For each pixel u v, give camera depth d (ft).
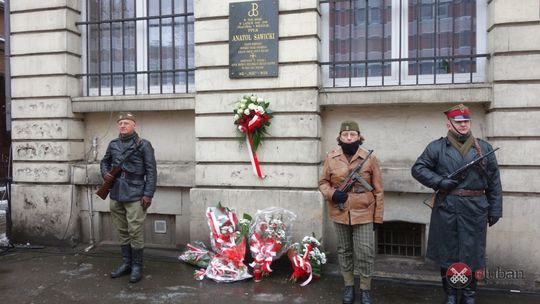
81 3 20.11
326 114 16.92
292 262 15.28
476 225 11.96
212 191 17.24
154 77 19.52
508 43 14.47
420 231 16.31
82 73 20.07
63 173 19.34
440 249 12.35
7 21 20.15
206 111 17.40
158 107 18.30
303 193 16.28
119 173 15.34
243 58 16.87
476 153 12.08
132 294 14.17
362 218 12.58
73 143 19.61
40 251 18.92
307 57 16.25
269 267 15.35
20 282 15.33
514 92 14.44
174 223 19.06
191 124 18.72
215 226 15.96
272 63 16.56
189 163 18.49
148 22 19.52
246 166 17.01
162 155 19.07
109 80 20.17
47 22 19.30
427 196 15.70
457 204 12.01
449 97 15.10
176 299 13.74
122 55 19.88
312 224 16.21
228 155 17.20
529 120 14.33
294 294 14.05
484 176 12.03
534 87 14.29
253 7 16.72
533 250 14.40
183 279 15.47
